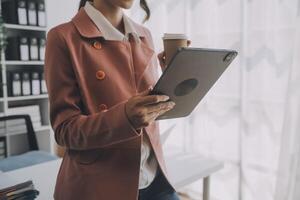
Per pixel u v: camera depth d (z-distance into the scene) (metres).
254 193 2.32
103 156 0.72
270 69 2.16
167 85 0.65
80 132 0.64
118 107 0.62
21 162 2.26
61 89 0.69
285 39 2.07
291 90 2.00
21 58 2.79
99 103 0.72
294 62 1.98
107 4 0.80
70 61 0.70
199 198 2.70
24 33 3.05
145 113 0.60
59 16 3.12
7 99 2.72
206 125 2.53
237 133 2.38
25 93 2.85
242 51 2.22
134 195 0.72
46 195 1.09
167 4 2.68
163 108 0.66
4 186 1.16
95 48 0.74
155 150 0.85
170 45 0.79
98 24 0.76
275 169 2.22
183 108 0.81
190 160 1.51
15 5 2.74
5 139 2.78
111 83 0.72
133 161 0.73
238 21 2.25
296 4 1.99
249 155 2.31
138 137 0.71
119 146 0.72
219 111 2.46
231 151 2.44
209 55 0.67
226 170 2.48
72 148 0.70
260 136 2.26
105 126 0.62
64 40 0.70
